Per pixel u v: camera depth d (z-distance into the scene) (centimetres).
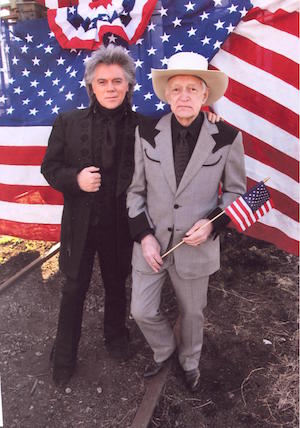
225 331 324
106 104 235
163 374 276
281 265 399
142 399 267
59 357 274
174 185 225
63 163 253
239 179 235
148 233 234
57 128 250
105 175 246
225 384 280
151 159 226
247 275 388
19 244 443
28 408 264
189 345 261
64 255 257
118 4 308
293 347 308
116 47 233
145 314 243
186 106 213
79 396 272
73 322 268
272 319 336
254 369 291
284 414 260
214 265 240
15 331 326
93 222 252
